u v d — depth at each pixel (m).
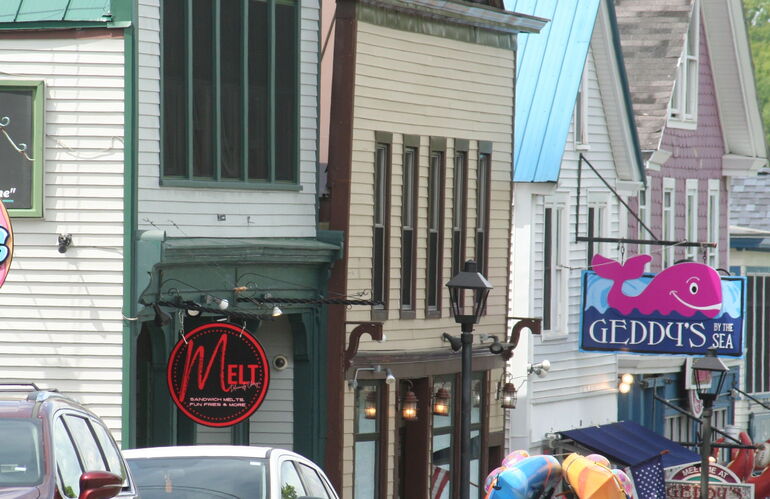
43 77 69.44
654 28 127.31
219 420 72.06
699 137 135.50
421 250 90.56
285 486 50.09
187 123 73.12
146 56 70.25
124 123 69.12
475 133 95.44
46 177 69.56
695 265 107.00
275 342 82.94
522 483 81.94
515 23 97.69
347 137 82.81
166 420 72.75
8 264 66.50
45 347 69.75
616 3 129.62
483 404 98.44
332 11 86.12
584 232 115.81
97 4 69.12
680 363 128.50
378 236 86.62
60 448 39.84
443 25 91.31
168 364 71.75
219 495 48.44
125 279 69.12
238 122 76.75
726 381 144.12
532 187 106.81
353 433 83.88
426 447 91.44
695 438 135.38
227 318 73.12
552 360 111.25
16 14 69.31
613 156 119.75
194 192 73.56
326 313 82.56
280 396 82.88
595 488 84.81
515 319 100.94
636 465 107.44
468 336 76.75
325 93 86.12
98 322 69.44
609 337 108.88
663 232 129.25
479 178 96.81
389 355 86.69
